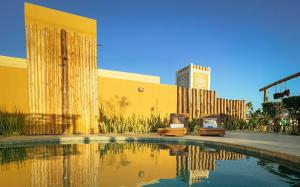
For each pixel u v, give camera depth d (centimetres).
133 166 445
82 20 1047
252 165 462
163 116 1295
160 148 684
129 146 722
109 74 1484
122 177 367
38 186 316
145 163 471
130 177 367
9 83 898
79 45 1034
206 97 1472
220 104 1536
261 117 1427
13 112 900
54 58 966
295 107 1112
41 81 933
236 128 1483
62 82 981
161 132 937
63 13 998
